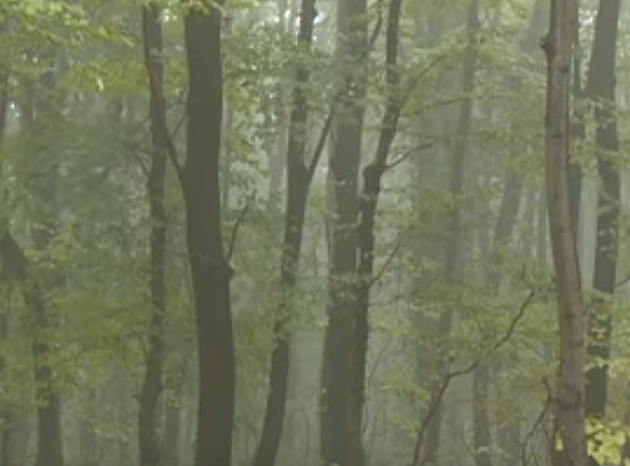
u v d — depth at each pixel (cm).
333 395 1773
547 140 845
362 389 1427
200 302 1242
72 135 1466
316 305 1616
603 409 1517
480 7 2275
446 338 1616
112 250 1506
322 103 1459
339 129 1775
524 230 2444
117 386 2267
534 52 2327
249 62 1465
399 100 1415
